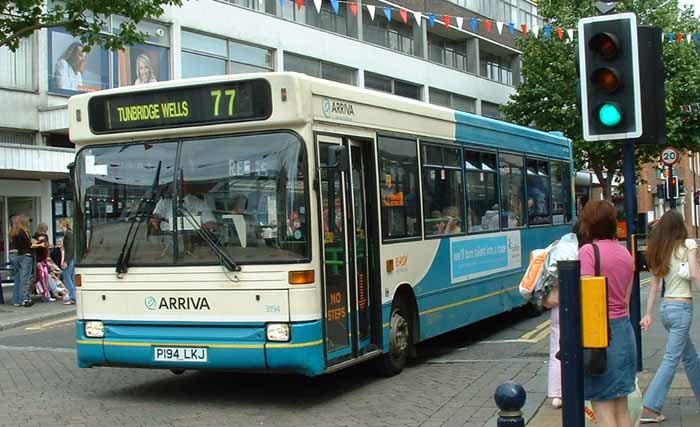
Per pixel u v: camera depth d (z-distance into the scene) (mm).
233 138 7898
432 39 41469
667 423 6711
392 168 9445
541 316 15125
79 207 8391
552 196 15383
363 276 8727
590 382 5012
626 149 7887
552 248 6434
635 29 7078
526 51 37562
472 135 11867
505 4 46562
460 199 11297
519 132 13836
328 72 32375
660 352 10266
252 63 28453
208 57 26672
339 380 9328
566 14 35969
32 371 10242
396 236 9414
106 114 8320
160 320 7945
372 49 34469
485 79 44219
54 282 18500
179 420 7598
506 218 12969
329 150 7820
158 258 7980
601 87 7133
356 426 7254
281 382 9312
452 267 10891
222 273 7727
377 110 9195
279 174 7691
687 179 62688
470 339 12508
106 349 8125
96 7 13672
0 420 7645
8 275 20844
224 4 27031
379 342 8953
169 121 8062
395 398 8336
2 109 21109
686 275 6711
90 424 7480
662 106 7699
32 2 13352
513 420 4137
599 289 4395
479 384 8883
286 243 7617
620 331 5051
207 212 7883
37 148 19531
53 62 22281
